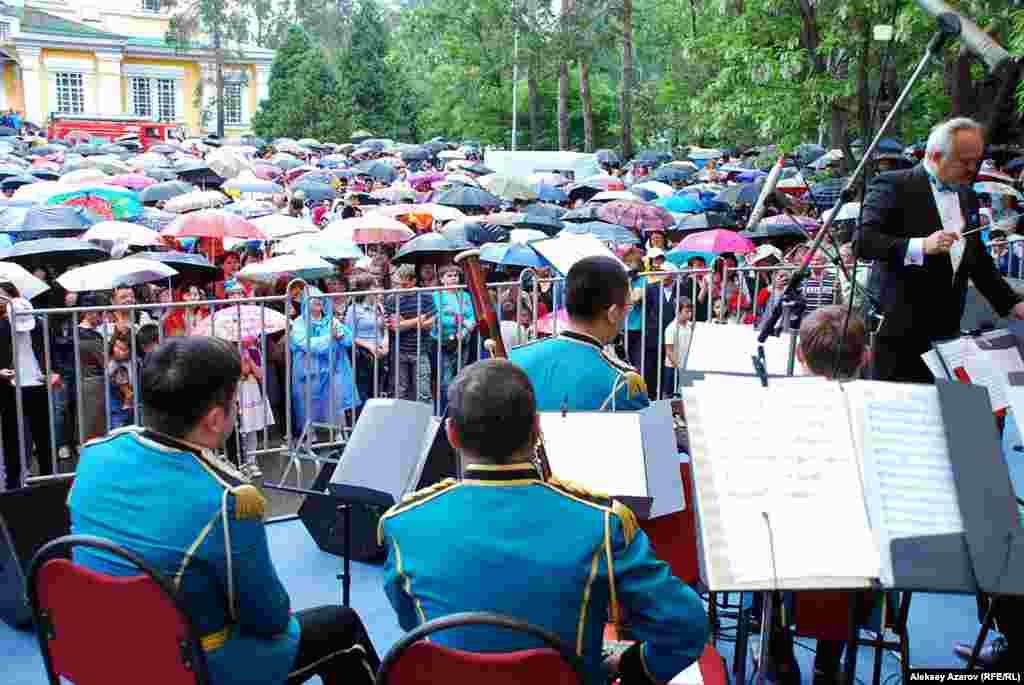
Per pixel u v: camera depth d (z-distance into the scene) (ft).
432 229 50.93
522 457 8.50
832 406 9.24
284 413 25.04
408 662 7.93
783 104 50.14
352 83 188.65
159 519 8.97
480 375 8.44
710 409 9.26
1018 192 46.75
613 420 11.45
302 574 16.76
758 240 39.19
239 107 223.51
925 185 16.05
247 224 39.34
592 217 48.88
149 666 8.89
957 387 9.25
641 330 24.43
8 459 22.33
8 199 52.70
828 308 12.42
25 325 21.91
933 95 51.65
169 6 208.85
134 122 169.48
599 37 120.47
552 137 151.84
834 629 11.87
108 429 19.71
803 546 8.64
